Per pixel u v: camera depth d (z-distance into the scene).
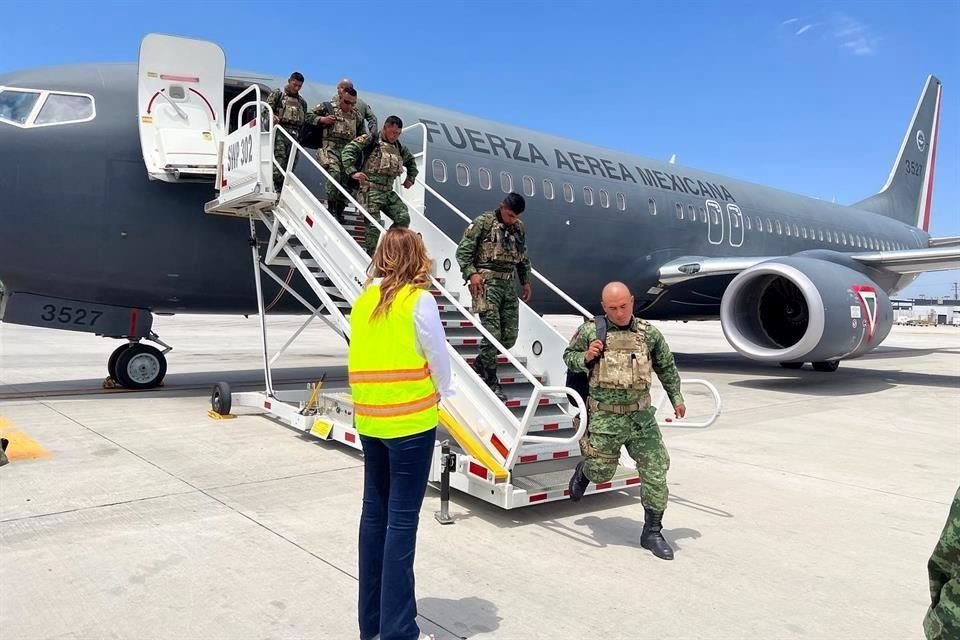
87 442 5.94
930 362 18.00
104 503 4.29
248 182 6.47
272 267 8.33
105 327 8.33
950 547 1.42
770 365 15.92
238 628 2.74
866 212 22.16
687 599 3.19
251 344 19.39
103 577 3.19
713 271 12.59
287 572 3.29
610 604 3.11
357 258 5.39
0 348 16.70
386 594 2.50
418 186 7.65
